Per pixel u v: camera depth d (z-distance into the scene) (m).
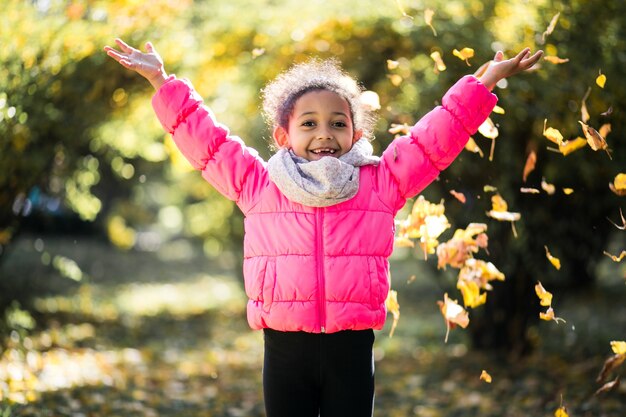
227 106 8.09
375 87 6.41
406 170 2.79
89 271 16.56
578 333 8.80
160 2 5.96
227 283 17.23
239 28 6.36
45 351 7.00
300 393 2.75
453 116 2.80
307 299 2.67
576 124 5.17
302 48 6.07
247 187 2.81
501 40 5.34
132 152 8.66
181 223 30.94
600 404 5.12
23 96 5.52
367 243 2.71
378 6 5.82
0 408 4.52
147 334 9.63
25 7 5.66
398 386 6.41
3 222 6.75
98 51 5.83
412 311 12.50
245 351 8.77
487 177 6.02
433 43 5.48
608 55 5.06
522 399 5.63
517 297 7.15
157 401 5.57
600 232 7.59
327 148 2.75
